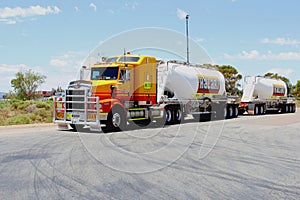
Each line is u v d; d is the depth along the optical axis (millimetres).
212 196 5680
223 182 6602
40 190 5863
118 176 6922
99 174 7051
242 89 33031
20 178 6660
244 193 5891
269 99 34719
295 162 8750
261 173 7441
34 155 9117
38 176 6824
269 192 5980
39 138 12703
